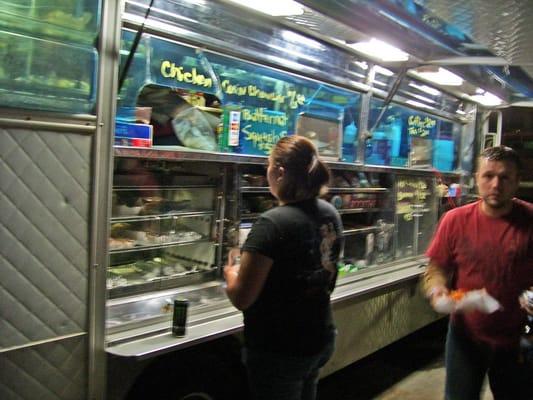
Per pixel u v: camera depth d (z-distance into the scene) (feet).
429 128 16.62
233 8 9.18
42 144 6.26
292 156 6.61
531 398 8.00
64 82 6.42
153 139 9.11
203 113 9.63
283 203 6.79
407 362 14.97
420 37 10.94
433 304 8.15
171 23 8.44
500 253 7.83
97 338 6.93
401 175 15.26
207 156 9.25
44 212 6.31
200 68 9.29
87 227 6.73
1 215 5.97
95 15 6.66
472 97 17.63
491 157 7.80
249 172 10.72
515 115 23.77
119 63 7.23
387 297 12.92
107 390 7.14
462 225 8.28
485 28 9.57
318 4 9.00
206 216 10.11
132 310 8.47
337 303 10.96
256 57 9.92
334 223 7.09
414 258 15.98
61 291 6.53
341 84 12.16
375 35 10.38
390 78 13.80
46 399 6.48
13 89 5.99
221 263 10.35
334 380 13.56
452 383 8.57
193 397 8.32
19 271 6.14
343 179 13.51
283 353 6.44
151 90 9.11
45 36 6.23
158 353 7.25
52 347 6.49
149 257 9.82
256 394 6.72
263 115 10.60
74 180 6.56
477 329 8.15
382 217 14.93
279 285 6.38
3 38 5.89
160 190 9.43
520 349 7.88
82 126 6.60
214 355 8.54
